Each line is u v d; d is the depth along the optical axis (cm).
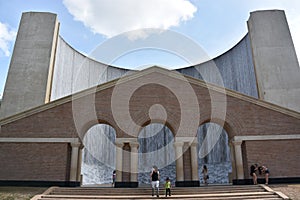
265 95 2773
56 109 2030
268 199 1387
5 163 1908
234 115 2053
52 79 2995
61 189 1650
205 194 1540
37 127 1988
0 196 1471
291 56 2906
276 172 1927
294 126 2031
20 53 2973
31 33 3069
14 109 2761
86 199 1430
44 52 2983
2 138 1955
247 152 1973
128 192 1625
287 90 2778
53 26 3122
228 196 1462
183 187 1731
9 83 2848
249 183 1906
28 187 1789
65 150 1939
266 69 2861
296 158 1959
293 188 1616
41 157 1923
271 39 2975
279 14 3084
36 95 2805
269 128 2027
